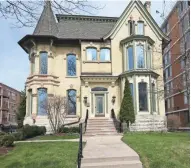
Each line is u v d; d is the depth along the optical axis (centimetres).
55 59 2623
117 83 2603
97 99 2567
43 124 2380
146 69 2466
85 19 2870
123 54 2614
